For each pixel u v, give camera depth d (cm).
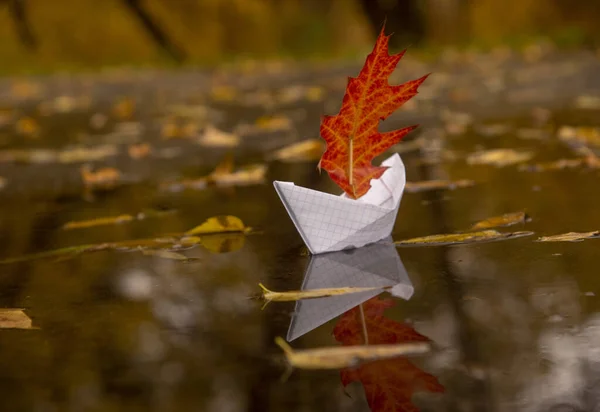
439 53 1798
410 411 157
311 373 179
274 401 165
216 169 525
